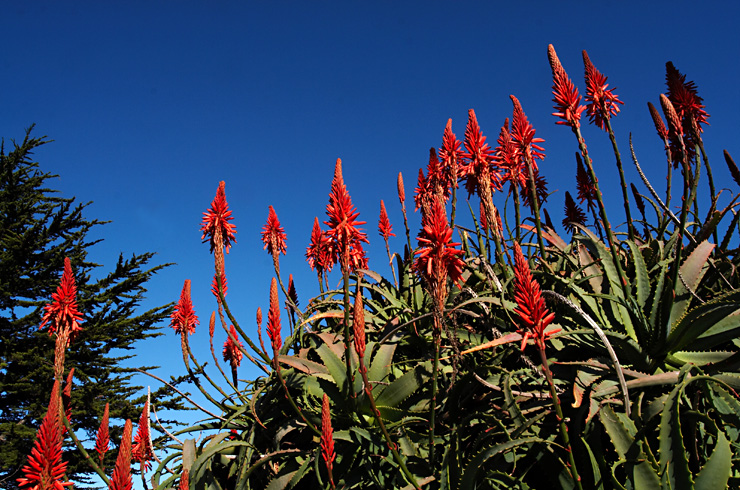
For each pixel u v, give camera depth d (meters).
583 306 3.89
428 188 4.92
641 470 2.79
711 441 3.23
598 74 3.80
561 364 3.50
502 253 4.02
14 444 14.89
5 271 17.62
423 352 4.35
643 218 5.09
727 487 2.76
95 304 18.19
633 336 3.62
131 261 18.28
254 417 4.38
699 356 3.43
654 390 3.34
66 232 19.94
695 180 4.21
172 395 17.47
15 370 17.06
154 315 18.70
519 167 4.16
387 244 5.55
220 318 4.59
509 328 3.88
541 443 3.25
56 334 4.30
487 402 3.63
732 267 3.83
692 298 3.71
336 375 3.98
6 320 17.25
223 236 4.45
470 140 4.01
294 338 4.57
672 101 4.29
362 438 3.63
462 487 3.04
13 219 19.97
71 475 15.35
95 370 17.20
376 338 4.34
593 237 4.07
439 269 3.11
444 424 3.70
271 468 4.16
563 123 3.65
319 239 5.21
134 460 4.21
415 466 3.46
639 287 3.75
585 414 3.23
